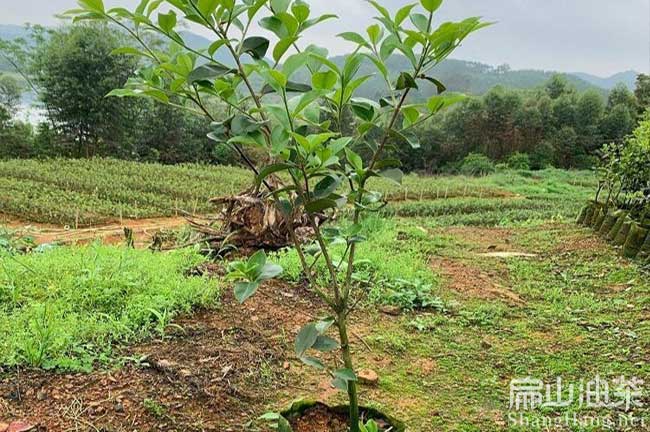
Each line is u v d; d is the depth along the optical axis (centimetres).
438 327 381
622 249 639
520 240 732
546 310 434
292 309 373
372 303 406
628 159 768
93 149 2403
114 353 279
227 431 232
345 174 185
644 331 389
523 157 3047
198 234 557
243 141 165
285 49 156
